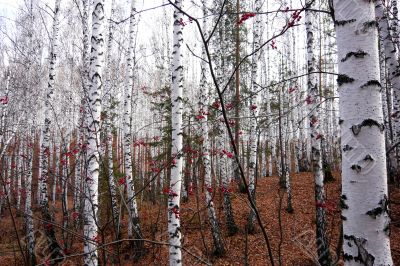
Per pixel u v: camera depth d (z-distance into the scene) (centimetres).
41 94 1436
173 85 596
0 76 1447
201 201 1220
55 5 1013
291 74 1967
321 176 742
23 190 1652
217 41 1434
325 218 700
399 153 1126
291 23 202
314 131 773
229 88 1498
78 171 1311
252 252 840
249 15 209
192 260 639
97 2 573
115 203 878
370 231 163
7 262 827
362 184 167
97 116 540
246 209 1167
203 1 992
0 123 927
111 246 696
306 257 755
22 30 1417
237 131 1007
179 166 570
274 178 1842
